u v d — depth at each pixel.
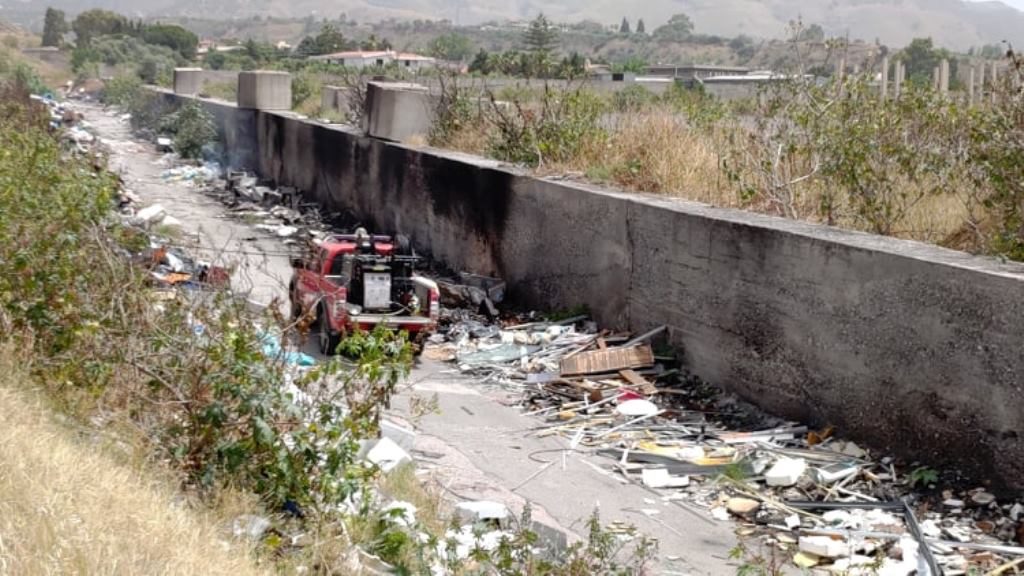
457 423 15.32
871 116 17.58
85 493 7.42
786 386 15.22
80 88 84.69
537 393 16.64
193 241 25.97
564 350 18.38
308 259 19.59
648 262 18.09
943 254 13.38
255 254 26.48
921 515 12.05
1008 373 12.07
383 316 17.97
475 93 31.08
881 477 13.08
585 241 19.91
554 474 13.52
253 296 21.58
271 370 9.75
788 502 12.58
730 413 15.82
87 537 6.68
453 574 8.86
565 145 23.42
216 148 45.66
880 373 13.70
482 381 17.42
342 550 8.53
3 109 32.06
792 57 28.03
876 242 14.23
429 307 18.28
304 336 11.55
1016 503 11.92
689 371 17.14
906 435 13.37
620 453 14.29
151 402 9.90
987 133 14.90
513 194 22.38
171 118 48.38
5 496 6.92
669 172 19.84
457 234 25.11
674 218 17.36
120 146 47.97
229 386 9.48
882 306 13.62
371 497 9.51
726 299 16.30
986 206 14.72
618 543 10.73
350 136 32.00
